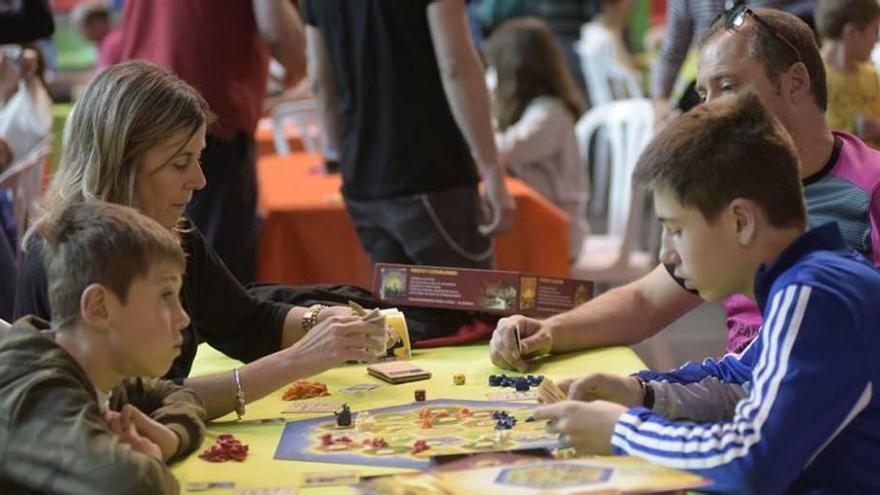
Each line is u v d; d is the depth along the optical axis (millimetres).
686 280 1994
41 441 1792
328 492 1925
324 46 4293
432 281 3039
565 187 5656
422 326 2996
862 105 4652
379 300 3070
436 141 4027
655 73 5961
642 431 1896
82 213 1915
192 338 2732
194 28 4223
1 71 4953
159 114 2402
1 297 3752
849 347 1813
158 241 1892
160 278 1894
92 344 1884
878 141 4488
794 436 1785
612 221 6156
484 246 4176
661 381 2285
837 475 1860
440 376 2666
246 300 2877
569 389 2205
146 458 1794
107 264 1851
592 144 9258
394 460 2068
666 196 1930
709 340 6484
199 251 2793
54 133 5895
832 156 2738
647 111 5965
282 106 6934
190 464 2084
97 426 1808
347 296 3125
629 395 2211
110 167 2402
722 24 2758
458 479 1745
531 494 1677
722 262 1913
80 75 9352
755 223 1882
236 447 2121
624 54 9727
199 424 2168
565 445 2047
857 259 1923
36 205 2490
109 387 1940
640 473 1757
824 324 1810
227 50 4266
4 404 1827
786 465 1790
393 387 2572
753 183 1870
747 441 1796
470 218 4109
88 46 11172
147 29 4367
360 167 4125
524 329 2768
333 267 4820
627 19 10578
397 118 4016
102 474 1753
